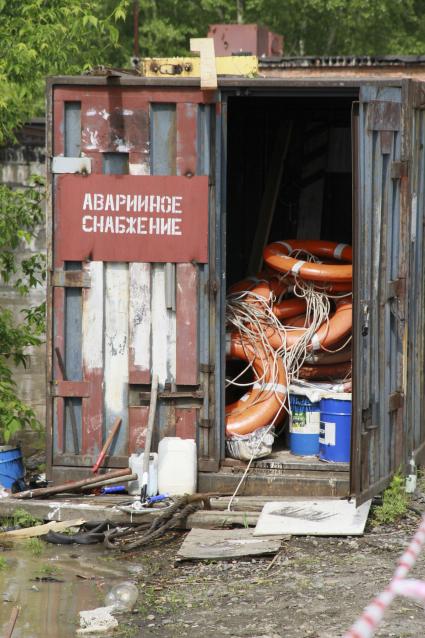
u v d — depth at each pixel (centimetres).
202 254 941
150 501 917
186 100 933
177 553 821
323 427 965
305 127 1420
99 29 1170
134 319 955
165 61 1030
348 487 938
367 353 877
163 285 952
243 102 1320
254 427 971
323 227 1427
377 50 4138
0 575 800
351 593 719
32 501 927
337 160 1416
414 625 656
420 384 1046
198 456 957
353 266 852
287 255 1110
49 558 844
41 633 677
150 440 936
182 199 939
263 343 1016
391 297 936
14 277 2636
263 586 745
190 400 955
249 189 1375
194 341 950
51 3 1175
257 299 1049
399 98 932
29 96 1204
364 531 862
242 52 1866
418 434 1038
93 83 939
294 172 1419
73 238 954
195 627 673
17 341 1158
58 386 966
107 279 958
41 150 2977
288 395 993
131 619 696
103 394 962
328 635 644
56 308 962
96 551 862
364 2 3897
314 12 4072
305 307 1075
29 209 1180
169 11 4106
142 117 938
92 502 927
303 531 848
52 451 970
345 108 1375
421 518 896
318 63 1811
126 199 945
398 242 952
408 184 948
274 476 948
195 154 937
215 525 891
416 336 1004
